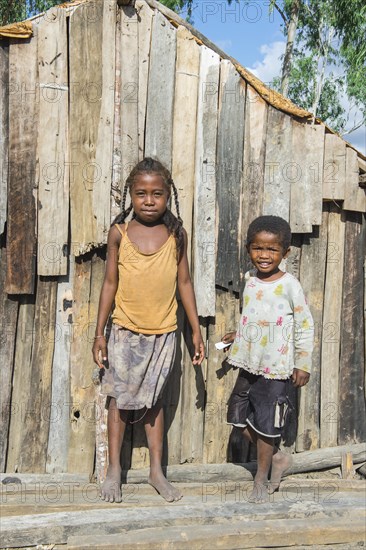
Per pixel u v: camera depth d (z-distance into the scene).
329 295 3.43
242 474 3.30
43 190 3.00
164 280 2.83
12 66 2.93
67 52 3.00
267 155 3.26
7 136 2.97
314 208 3.28
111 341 2.92
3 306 3.06
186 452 3.30
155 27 3.08
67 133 3.01
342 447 3.45
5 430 3.11
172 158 3.16
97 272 3.13
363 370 3.52
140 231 2.84
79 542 2.58
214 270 3.21
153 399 2.87
